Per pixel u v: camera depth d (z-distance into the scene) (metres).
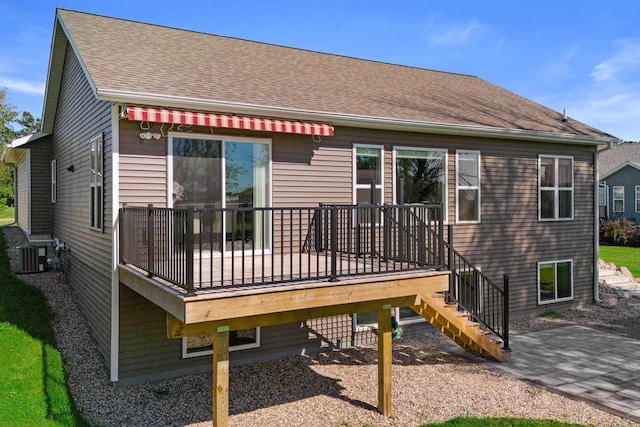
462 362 8.80
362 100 10.52
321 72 12.29
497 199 11.93
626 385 7.55
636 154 34.53
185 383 7.70
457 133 10.97
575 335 10.74
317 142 9.43
